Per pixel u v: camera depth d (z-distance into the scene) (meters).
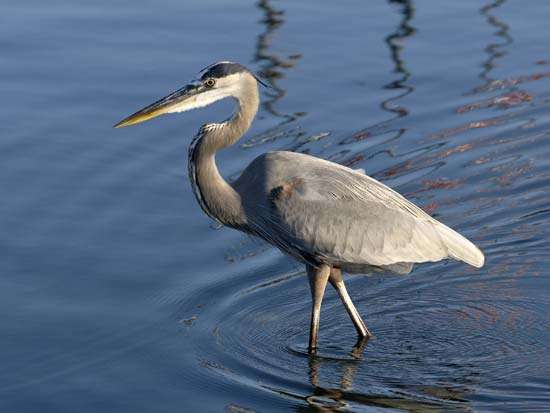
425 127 16.94
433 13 20.28
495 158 16.30
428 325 12.68
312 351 12.02
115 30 19.25
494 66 18.48
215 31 19.22
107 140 16.14
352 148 16.19
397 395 11.11
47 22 19.52
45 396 10.98
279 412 10.77
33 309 12.50
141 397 11.01
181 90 12.02
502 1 20.84
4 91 17.23
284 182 12.05
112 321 12.37
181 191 15.12
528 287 13.46
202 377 11.39
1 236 13.88
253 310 12.85
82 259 13.53
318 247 11.94
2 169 15.32
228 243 14.16
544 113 17.34
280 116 16.98
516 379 11.41
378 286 13.72
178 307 12.75
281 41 18.94
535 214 15.06
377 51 18.78
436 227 12.29
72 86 17.41
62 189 14.97
